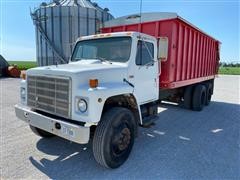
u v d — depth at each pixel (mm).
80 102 3232
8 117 6625
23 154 4113
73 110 3299
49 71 3580
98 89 3248
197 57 8094
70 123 3285
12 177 3307
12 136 5027
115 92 3555
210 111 8500
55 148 4418
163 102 10008
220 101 11164
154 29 5684
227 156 4238
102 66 3832
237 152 4445
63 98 3402
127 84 4004
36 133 4680
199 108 8367
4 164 3709
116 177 3398
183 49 6473
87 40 4910
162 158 4098
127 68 4035
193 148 4621
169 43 5473
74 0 24688
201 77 8961
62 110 3438
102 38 4609
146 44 4555
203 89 8656
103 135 3430
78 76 3270
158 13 5559
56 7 23203
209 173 3562
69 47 5512
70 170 3582
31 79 3982
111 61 4328
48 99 3652
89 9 23828
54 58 23281
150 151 4414
